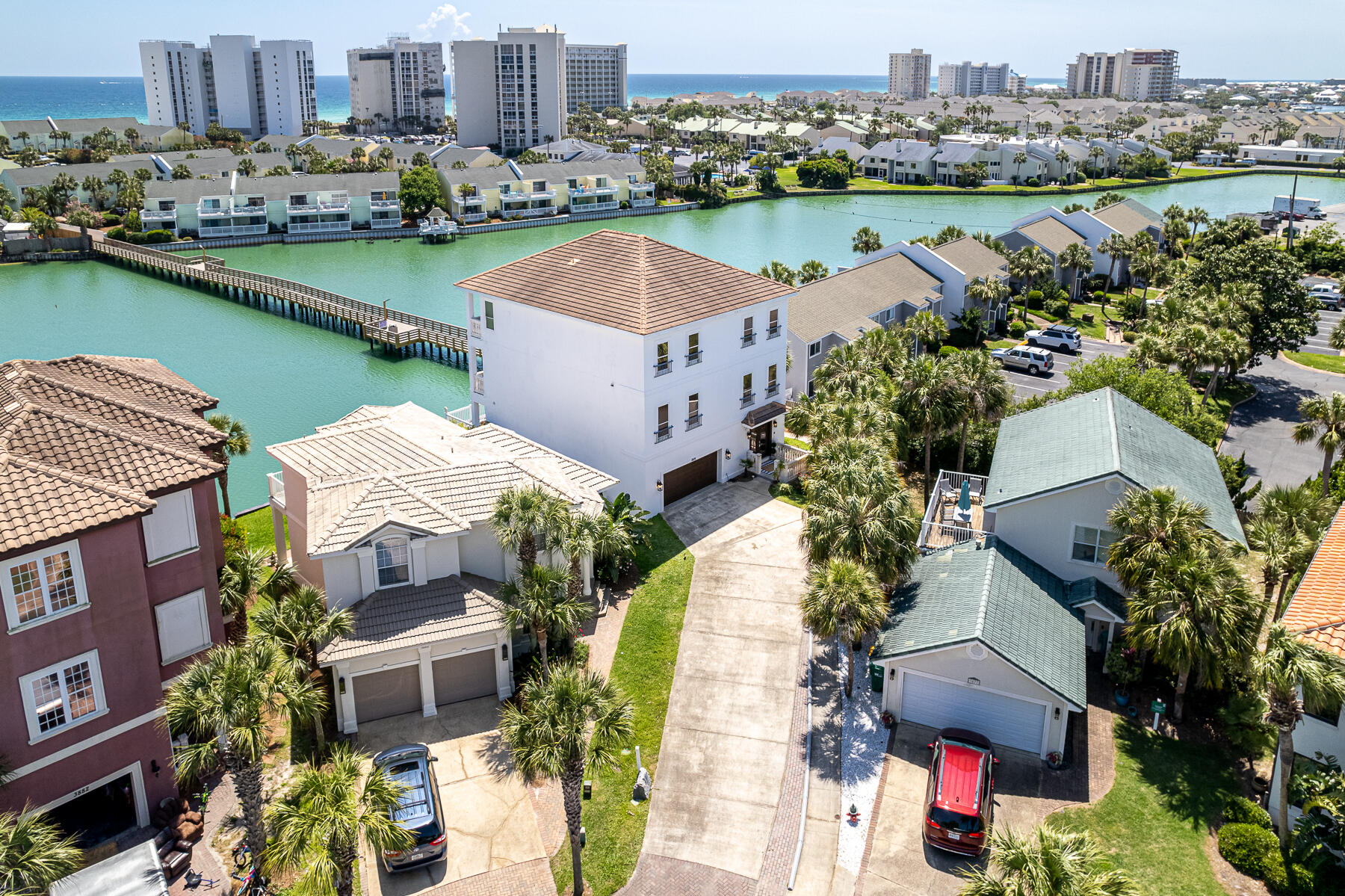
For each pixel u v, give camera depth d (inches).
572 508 1382.9
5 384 1132.5
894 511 1256.2
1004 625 1165.7
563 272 1877.5
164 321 3907.5
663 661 1322.6
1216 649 1083.9
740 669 1309.1
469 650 1215.6
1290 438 2276.1
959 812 984.3
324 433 1550.2
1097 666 1304.1
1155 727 1178.0
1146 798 1060.5
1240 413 2465.6
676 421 1754.4
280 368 3238.2
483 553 1320.1
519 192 6269.7
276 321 3949.3
